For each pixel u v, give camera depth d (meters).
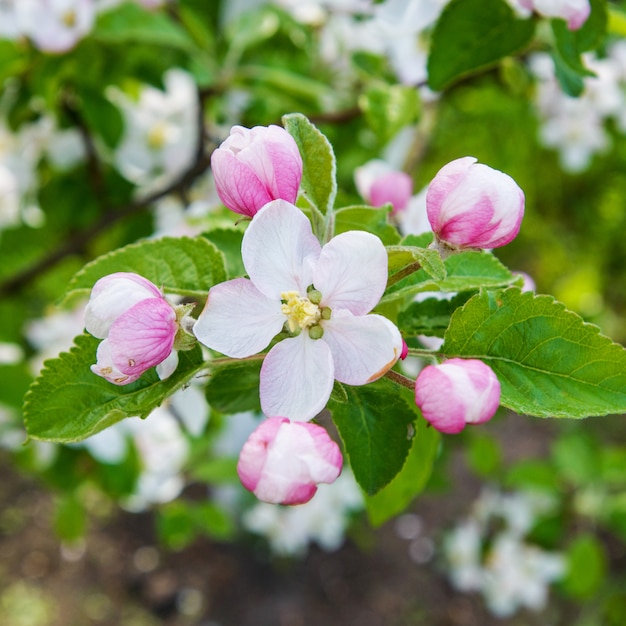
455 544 0.85
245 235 0.28
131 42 0.50
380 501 0.34
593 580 0.72
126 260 0.31
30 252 0.62
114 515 1.02
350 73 0.58
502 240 0.29
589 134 0.67
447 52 0.38
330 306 0.28
